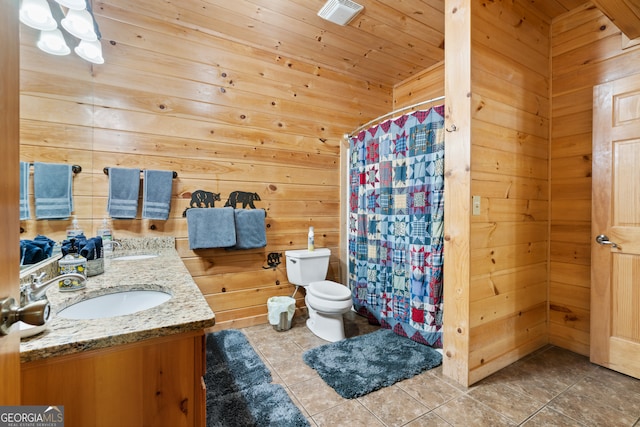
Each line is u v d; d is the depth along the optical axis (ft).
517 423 4.47
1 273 1.52
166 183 6.94
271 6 6.75
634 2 4.95
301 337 7.52
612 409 4.79
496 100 5.87
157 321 2.46
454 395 5.16
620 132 5.88
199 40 7.53
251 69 8.25
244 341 7.18
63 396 2.08
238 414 4.59
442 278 6.79
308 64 9.23
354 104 10.12
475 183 5.52
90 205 6.03
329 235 9.76
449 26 5.70
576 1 6.64
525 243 6.65
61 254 4.25
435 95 9.47
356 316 9.14
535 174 6.89
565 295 7.04
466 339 5.42
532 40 6.71
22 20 3.79
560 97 7.09
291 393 5.18
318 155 9.46
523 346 6.58
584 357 6.56
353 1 6.58
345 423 4.45
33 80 4.18
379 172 8.27
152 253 6.58
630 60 6.07
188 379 2.50
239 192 8.13
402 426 4.40
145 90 6.89
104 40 6.46
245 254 8.29
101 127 6.39
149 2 6.57
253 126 8.31
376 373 5.70
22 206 4.03
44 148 4.44
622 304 5.87
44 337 2.11
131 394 2.29
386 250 8.05
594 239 6.23
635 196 5.73
